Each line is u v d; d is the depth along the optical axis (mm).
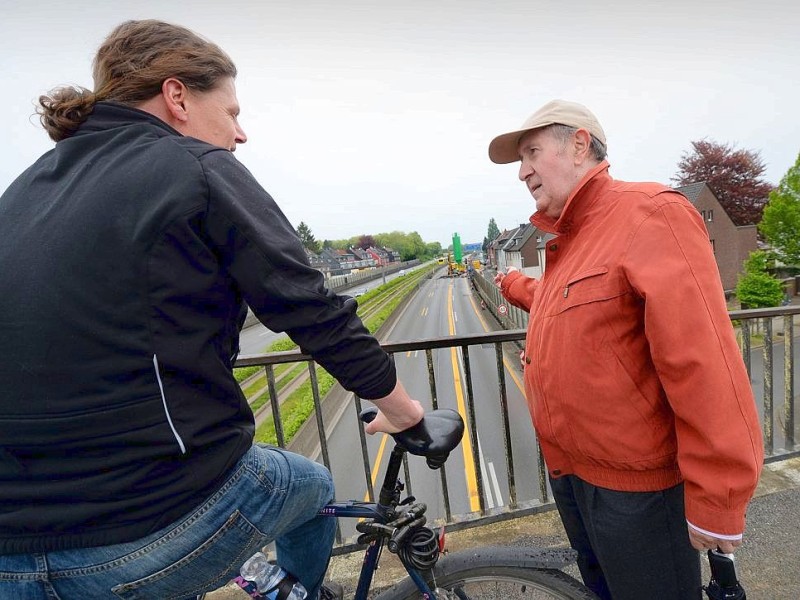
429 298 54844
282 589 1100
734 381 1031
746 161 38750
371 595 1854
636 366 1165
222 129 972
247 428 924
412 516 1110
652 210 1123
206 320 810
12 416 728
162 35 903
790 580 1782
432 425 1072
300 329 828
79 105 863
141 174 770
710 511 1036
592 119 1389
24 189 838
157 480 789
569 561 1168
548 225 1447
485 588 1229
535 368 1374
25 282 725
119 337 732
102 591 829
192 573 897
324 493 1156
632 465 1194
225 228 776
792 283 26547
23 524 752
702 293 1054
